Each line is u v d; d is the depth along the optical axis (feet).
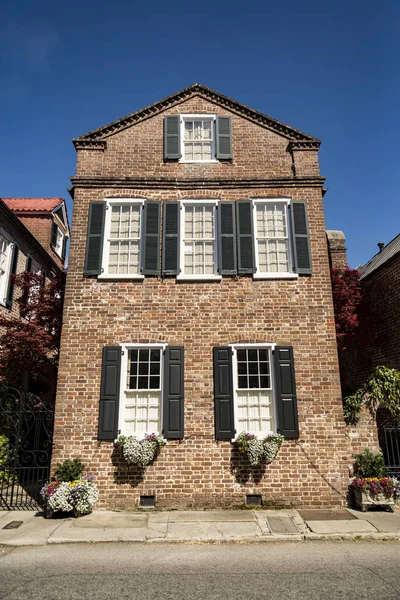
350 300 46.42
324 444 30.99
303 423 31.35
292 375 32.01
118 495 29.71
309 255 34.94
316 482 30.30
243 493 29.96
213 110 39.58
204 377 32.17
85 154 37.50
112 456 30.32
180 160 37.78
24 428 38.42
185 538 24.03
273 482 30.19
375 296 50.08
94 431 30.86
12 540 23.67
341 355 58.49
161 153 37.96
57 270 65.46
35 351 39.06
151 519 27.43
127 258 35.37
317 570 19.71
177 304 33.65
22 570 19.76
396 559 21.11
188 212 36.81
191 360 32.50
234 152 38.24
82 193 36.24
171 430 30.76
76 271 34.22
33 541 23.54
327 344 32.99
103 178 36.24
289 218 36.24
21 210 63.10
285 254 35.91
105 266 34.78
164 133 38.34
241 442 30.14
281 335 33.14
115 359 32.07
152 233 35.22
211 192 36.63
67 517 27.84
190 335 33.01
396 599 16.60
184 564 20.56
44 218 63.67
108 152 37.73
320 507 29.78
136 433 31.27
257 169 37.76
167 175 37.35
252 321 33.40
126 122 38.63
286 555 21.81
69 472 28.84
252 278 34.40
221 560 21.11
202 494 29.86
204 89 39.73
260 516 27.96
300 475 30.37
